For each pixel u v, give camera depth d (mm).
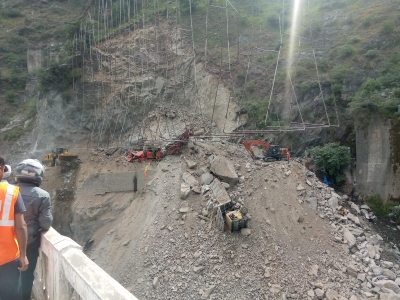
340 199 18547
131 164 20562
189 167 18703
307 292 12898
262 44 29297
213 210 15555
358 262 14438
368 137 19828
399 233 17203
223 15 32031
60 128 26547
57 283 3609
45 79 26828
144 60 28531
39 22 45312
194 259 14078
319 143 22203
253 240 14578
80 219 19766
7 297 3480
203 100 26344
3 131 33438
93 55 28312
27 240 4012
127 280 14359
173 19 31359
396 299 12086
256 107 24094
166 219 16156
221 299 12680
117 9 33062
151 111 25828
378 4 28594
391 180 18688
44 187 22031
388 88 20375
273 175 17734
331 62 24391
